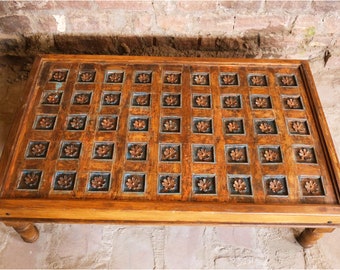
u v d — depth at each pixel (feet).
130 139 4.21
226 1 5.36
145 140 4.20
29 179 3.89
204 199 3.80
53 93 4.61
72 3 5.38
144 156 4.09
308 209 3.75
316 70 6.65
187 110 4.49
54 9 5.49
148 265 4.81
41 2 5.36
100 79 4.76
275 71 4.91
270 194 3.86
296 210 3.74
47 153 4.07
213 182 3.92
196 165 4.03
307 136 4.28
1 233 5.03
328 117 6.23
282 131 4.32
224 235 5.08
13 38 6.00
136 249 4.94
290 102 4.58
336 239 5.07
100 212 3.75
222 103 4.57
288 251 4.96
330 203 3.82
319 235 4.54
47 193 3.80
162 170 3.98
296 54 6.42
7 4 5.37
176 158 4.08
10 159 3.98
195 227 5.14
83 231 5.07
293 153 4.15
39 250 4.91
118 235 5.05
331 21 5.74
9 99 6.31
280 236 5.08
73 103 4.51
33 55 6.31
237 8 5.49
